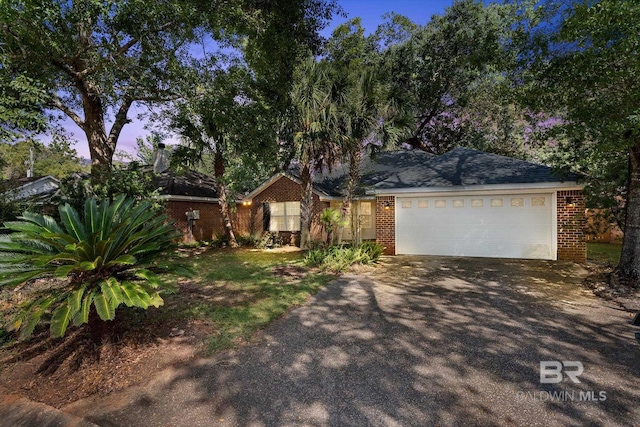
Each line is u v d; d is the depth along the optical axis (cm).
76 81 818
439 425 256
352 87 1029
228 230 1467
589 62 554
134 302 328
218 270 869
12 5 525
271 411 276
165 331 439
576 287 651
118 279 375
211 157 1627
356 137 1058
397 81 1686
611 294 588
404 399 290
